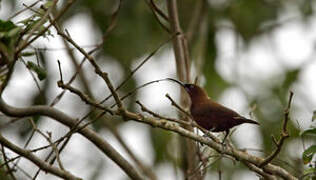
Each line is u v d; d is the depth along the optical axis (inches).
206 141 339.6
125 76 613.3
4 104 326.0
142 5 597.3
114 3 609.6
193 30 560.7
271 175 344.2
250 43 637.3
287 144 491.5
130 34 603.2
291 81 610.2
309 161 305.3
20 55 319.0
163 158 585.9
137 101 324.2
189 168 410.3
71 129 330.0
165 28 437.7
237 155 338.3
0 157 386.0
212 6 641.6
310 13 646.5
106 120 522.3
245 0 641.6
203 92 421.4
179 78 444.1
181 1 631.8
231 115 393.4
